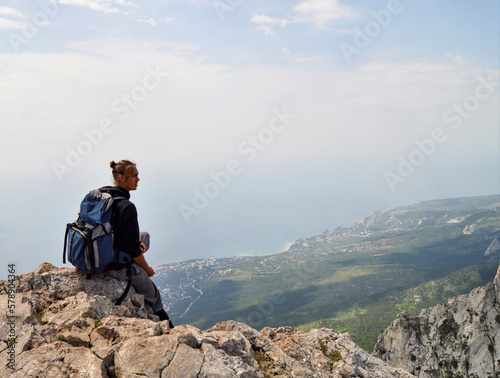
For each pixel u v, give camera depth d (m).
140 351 5.45
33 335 5.84
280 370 6.84
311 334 8.95
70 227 7.38
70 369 5.21
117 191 7.73
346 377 7.61
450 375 92.75
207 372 5.21
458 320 101.19
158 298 8.66
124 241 7.50
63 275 7.71
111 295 7.58
